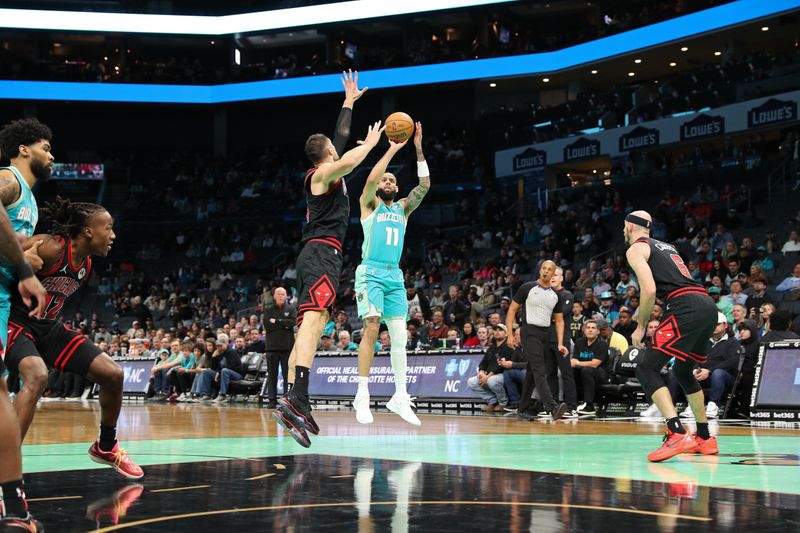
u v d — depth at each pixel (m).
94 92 32.12
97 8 33.75
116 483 3.50
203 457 4.68
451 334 13.22
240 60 36.56
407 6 29.73
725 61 25.27
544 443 5.77
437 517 2.66
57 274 3.43
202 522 2.56
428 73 29.62
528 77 29.19
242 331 17.11
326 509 2.81
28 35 34.09
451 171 28.38
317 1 31.44
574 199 23.64
